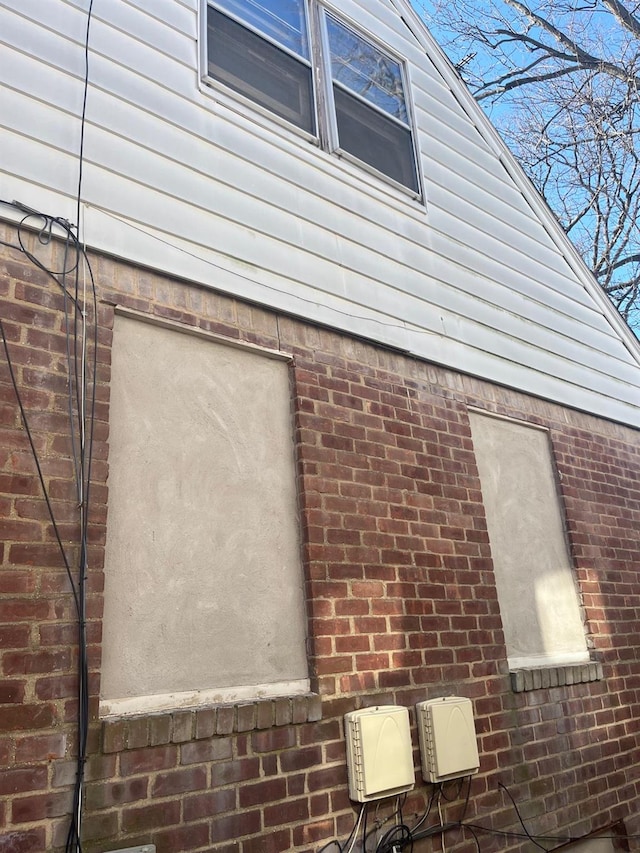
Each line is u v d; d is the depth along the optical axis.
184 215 3.29
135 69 3.39
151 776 2.38
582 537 4.80
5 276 2.62
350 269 4.01
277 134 3.95
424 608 3.54
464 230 5.02
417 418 4.01
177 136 3.43
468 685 3.59
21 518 2.37
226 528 2.97
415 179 4.85
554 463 4.92
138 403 2.87
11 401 2.48
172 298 3.11
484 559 3.98
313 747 2.85
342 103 4.58
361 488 3.50
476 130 5.69
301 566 3.16
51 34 3.13
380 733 2.97
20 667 2.22
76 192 2.94
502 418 4.66
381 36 5.13
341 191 4.19
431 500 3.85
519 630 4.13
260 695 2.82
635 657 4.76
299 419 3.37
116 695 2.46
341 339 3.79
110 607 2.54
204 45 3.75
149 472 2.81
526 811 3.60
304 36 4.50
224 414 3.15
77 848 2.14
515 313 5.13
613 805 4.09
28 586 2.32
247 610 2.92
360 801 2.85
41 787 2.15
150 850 2.28
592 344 5.79
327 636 3.07
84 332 2.72
